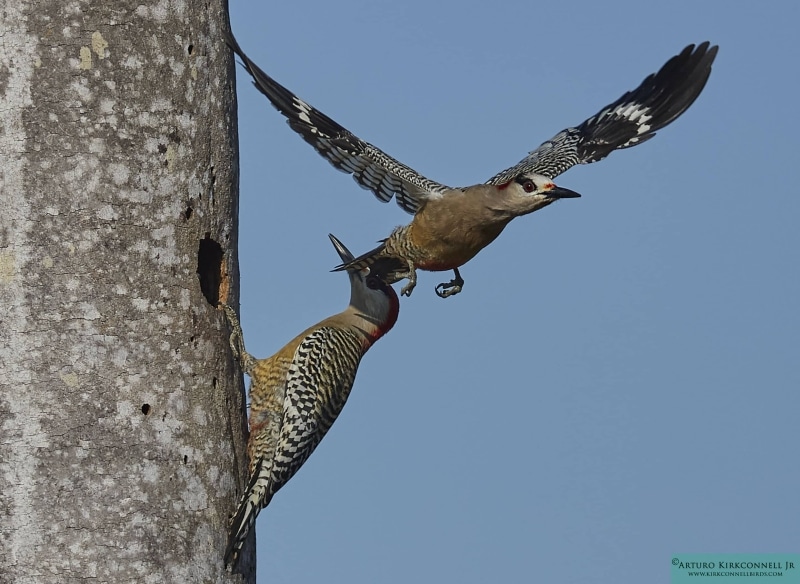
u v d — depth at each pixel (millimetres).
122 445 10430
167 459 10680
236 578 11281
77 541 10062
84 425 10305
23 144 10469
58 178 10531
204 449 11078
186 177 11328
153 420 10664
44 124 10531
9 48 10516
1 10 10539
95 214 10641
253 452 13211
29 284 10352
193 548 10695
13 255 10367
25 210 10422
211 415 11250
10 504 10008
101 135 10742
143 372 10695
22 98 10516
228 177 11844
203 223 11469
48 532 10000
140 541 10305
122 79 10906
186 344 11086
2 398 10164
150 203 10984
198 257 11391
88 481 10211
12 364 10227
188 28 11453
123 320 10664
